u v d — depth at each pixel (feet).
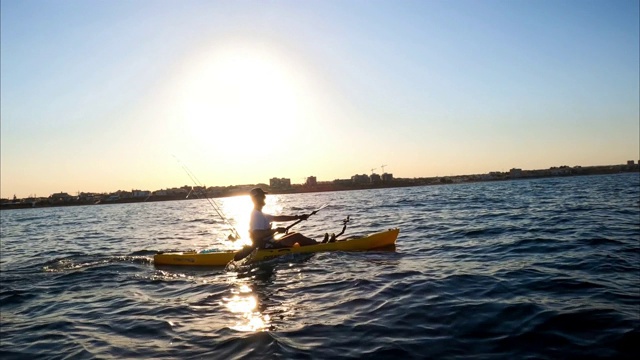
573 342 13.71
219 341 15.74
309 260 30.66
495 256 29.35
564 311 16.42
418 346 14.08
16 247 55.42
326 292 21.76
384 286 22.02
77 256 42.24
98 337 17.30
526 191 133.69
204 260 33.71
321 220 68.85
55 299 24.73
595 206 63.82
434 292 20.34
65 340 17.24
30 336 18.11
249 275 27.53
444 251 32.53
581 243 32.01
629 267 23.48
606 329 14.52
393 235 35.60
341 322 16.88
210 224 82.58
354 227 54.49
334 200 160.76
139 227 79.46
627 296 18.13
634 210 55.31
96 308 22.11
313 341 15.02
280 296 21.75
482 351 13.47
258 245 32.65
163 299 23.12
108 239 59.11
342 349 14.20
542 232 39.27
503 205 78.13
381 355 13.55
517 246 32.73
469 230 43.93
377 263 28.60
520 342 13.96
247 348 14.80
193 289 25.14
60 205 314.55
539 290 19.76
